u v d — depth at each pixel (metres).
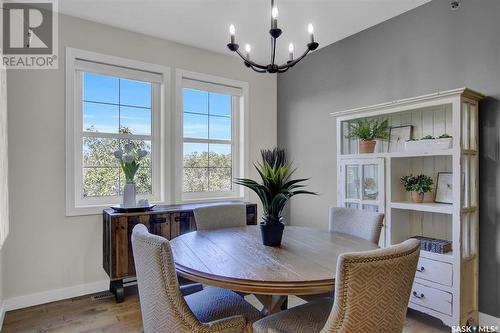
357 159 2.76
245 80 3.85
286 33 3.08
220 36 3.16
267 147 4.05
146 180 3.21
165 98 3.24
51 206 2.63
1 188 2.09
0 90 2.07
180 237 1.95
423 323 2.29
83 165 2.87
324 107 3.49
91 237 2.81
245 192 3.83
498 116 2.17
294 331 1.33
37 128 2.58
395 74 2.79
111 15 2.73
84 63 2.79
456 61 2.39
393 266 1.05
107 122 3.00
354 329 1.05
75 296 2.72
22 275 2.50
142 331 2.15
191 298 1.67
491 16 2.20
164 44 3.24
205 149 3.63
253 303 2.64
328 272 1.31
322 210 3.52
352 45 3.17
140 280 1.33
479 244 2.25
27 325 2.22
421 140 2.32
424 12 2.58
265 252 1.61
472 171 2.20
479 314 2.24
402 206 2.40
